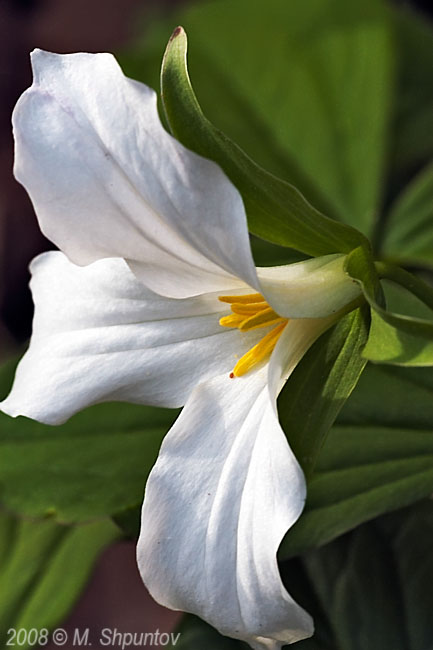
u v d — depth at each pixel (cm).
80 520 46
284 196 40
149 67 51
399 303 47
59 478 47
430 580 45
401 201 51
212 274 41
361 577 45
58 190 40
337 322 41
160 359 43
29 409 42
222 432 42
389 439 46
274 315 43
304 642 45
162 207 39
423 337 39
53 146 40
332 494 45
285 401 41
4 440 47
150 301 43
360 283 40
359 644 44
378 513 45
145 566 41
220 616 41
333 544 46
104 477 47
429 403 46
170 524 41
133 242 41
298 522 45
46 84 40
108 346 43
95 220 41
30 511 46
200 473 41
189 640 45
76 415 47
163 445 42
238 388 42
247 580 40
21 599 49
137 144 39
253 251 50
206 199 39
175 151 39
